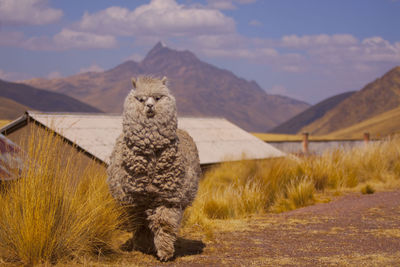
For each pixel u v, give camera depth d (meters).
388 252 5.57
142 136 5.11
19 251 4.95
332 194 11.30
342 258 5.29
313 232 6.98
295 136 51.78
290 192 10.57
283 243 6.29
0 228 5.12
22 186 5.13
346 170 13.18
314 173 12.28
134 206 5.56
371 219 7.86
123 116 5.28
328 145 35.22
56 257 5.10
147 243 5.87
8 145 6.12
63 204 5.33
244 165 13.34
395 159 14.70
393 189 11.67
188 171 5.49
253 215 8.77
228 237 6.74
